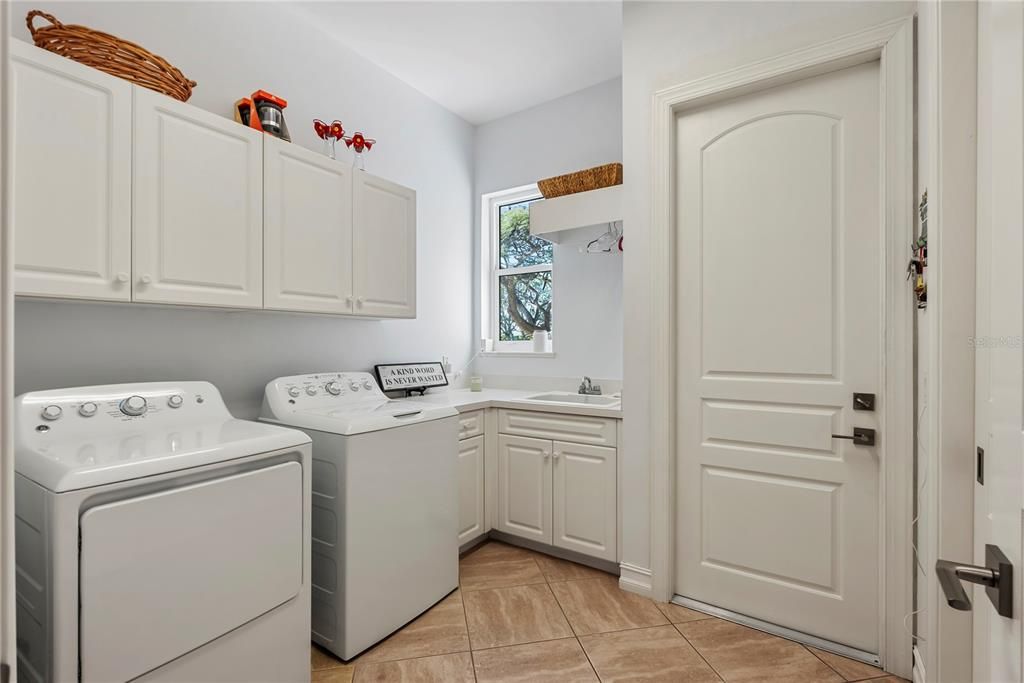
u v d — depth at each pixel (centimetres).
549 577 236
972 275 110
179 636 122
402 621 192
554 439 252
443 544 214
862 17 166
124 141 146
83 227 137
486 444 271
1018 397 56
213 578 129
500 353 346
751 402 196
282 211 193
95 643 107
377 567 182
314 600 181
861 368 173
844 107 177
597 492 237
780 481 190
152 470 118
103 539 109
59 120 133
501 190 349
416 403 251
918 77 155
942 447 116
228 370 209
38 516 108
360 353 271
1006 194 62
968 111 109
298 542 153
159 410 161
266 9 224
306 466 158
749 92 195
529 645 182
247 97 215
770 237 191
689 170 210
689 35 203
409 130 304
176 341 192
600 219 257
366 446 178
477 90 312
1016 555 56
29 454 120
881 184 167
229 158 174
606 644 182
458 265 345
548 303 337
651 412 214
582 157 312
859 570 174
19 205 126
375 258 236
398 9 234
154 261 153
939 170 113
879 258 169
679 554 213
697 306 208
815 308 182
